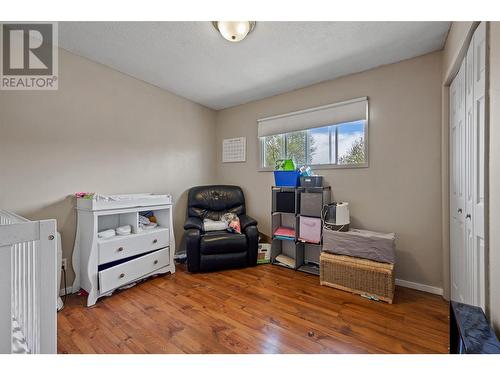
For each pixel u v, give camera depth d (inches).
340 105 102.8
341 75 102.6
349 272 85.3
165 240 101.9
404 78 88.8
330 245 90.8
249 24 68.1
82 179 88.6
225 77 105.3
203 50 84.0
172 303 77.8
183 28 71.7
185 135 131.2
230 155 145.3
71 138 85.6
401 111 89.5
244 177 139.9
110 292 81.7
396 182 90.9
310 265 113.5
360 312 71.9
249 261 110.5
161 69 98.3
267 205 130.4
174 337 60.2
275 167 118.3
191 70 99.0
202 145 142.2
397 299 79.7
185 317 69.5
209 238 104.3
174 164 125.1
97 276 78.4
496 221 37.2
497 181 37.0
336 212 92.5
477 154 50.6
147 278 98.0
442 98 79.6
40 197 78.3
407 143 88.4
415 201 87.2
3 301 34.9
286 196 108.8
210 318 68.9
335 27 70.6
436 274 83.4
